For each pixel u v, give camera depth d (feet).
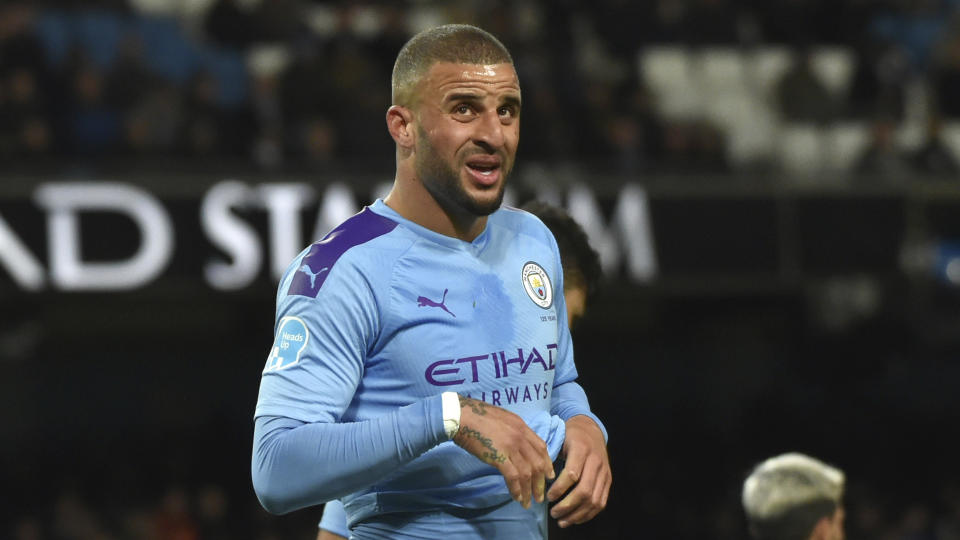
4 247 81.10
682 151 101.14
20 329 103.76
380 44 104.47
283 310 21.71
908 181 96.73
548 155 96.94
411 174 22.27
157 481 104.22
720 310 114.62
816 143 114.52
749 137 114.83
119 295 82.74
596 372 115.85
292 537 98.99
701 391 117.60
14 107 86.79
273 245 85.92
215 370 109.91
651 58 118.11
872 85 116.57
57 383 105.70
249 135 93.04
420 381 21.62
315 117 95.35
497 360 22.00
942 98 115.44
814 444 110.52
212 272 84.38
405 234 22.17
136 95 92.63
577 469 21.80
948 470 112.06
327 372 21.08
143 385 107.86
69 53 94.12
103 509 102.32
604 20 116.57
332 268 21.54
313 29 114.01
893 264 95.91
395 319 21.62
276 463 20.48
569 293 27.40
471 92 21.38
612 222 91.40
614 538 103.09
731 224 93.50
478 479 22.24
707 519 104.53
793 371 115.55
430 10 115.55
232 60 111.45
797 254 94.22
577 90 103.14
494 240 23.08
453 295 21.99
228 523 100.99
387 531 22.58
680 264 92.27
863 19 125.29
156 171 85.35
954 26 128.36
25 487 102.47
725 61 120.47
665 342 117.39
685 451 112.16
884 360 108.58
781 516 28.66
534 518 23.24
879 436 111.75
